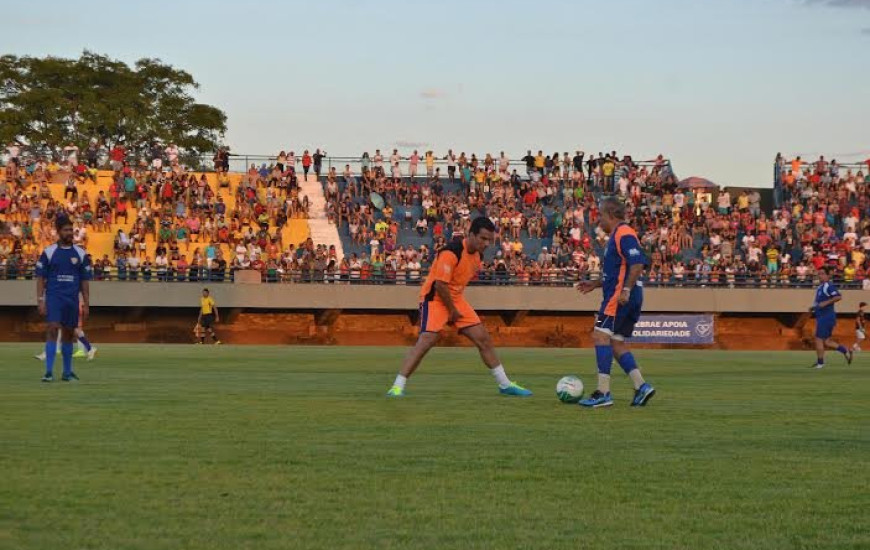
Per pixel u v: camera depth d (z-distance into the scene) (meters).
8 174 51.25
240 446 8.02
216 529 5.23
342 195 54.28
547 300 48.03
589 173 56.34
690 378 18.27
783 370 21.95
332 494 6.13
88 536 5.05
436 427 9.45
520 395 13.29
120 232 48.06
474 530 5.26
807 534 5.24
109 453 7.60
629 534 5.21
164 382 15.45
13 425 9.30
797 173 57.62
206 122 87.62
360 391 13.75
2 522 5.33
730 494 6.24
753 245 52.28
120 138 84.38
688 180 55.22
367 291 46.97
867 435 9.15
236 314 47.00
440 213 53.16
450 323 13.23
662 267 50.03
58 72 82.94
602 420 10.26
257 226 51.31
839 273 50.28
